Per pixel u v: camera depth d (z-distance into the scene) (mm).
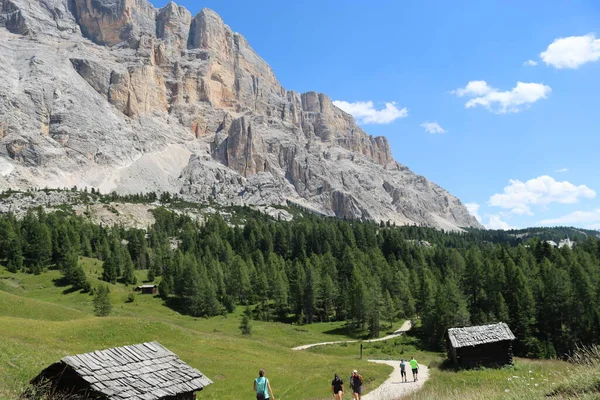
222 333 116875
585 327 101438
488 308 123375
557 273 114938
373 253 182875
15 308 90000
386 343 114312
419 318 137625
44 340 61938
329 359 76188
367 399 46969
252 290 162000
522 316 103688
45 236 166750
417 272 170750
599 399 17078
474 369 67188
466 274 138250
